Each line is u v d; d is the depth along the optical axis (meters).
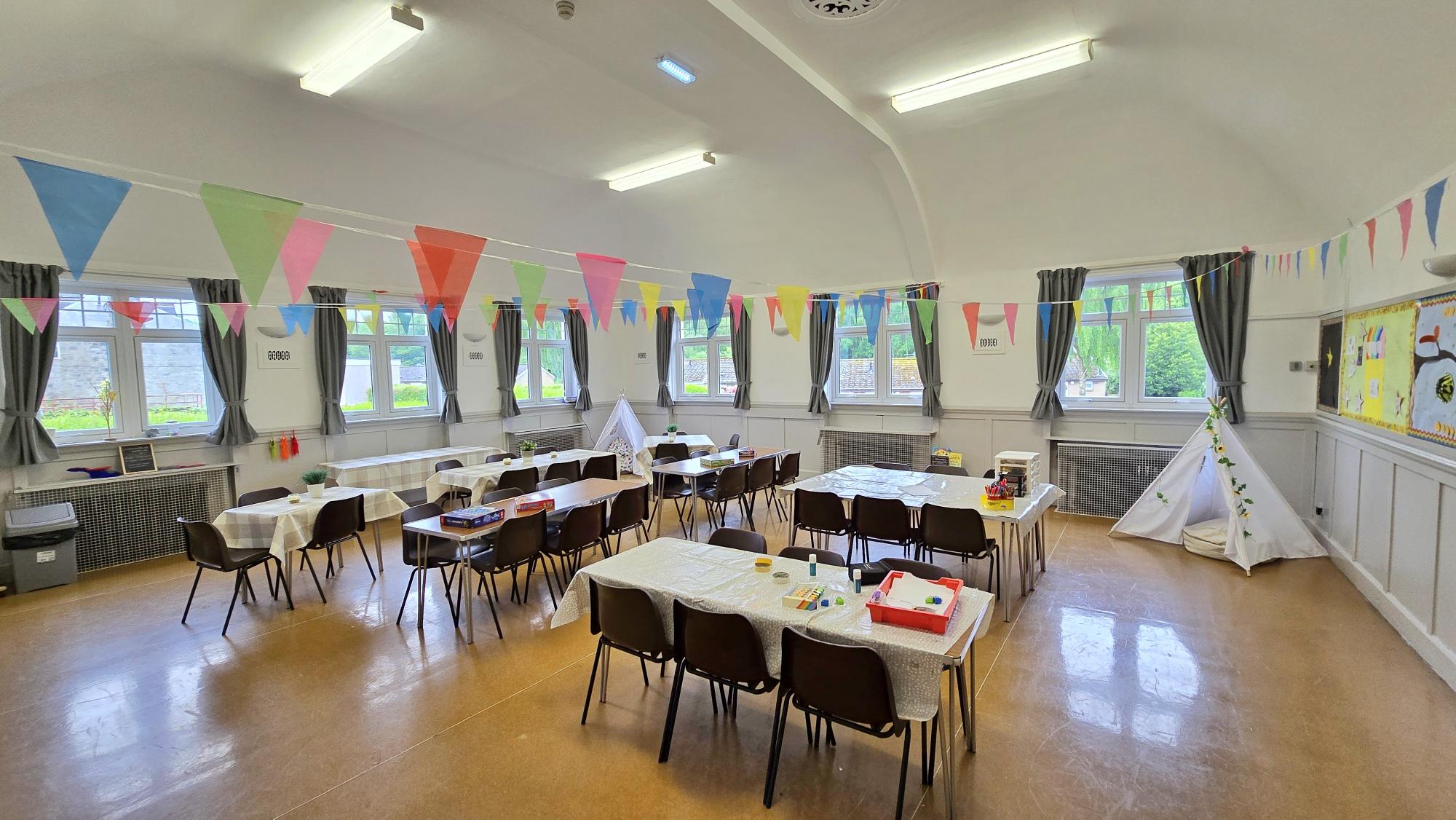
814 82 3.84
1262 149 4.30
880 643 2.03
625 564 2.86
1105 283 6.07
